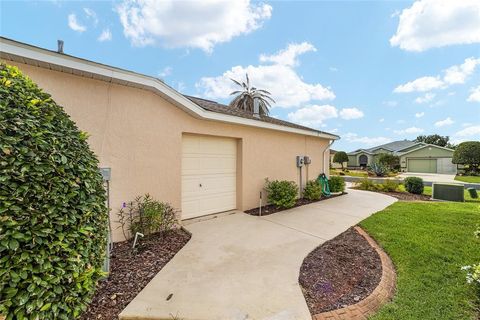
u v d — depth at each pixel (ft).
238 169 23.17
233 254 12.97
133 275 10.51
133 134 15.47
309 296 9.29
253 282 10.09
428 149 98.68
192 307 8.36
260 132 24.76
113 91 14.61
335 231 17.11
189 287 9.64
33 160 6.19
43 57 11.41
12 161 5.82
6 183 5.66
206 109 18.78
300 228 17.75
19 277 5.49
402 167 105.09
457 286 9.86
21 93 6.80
